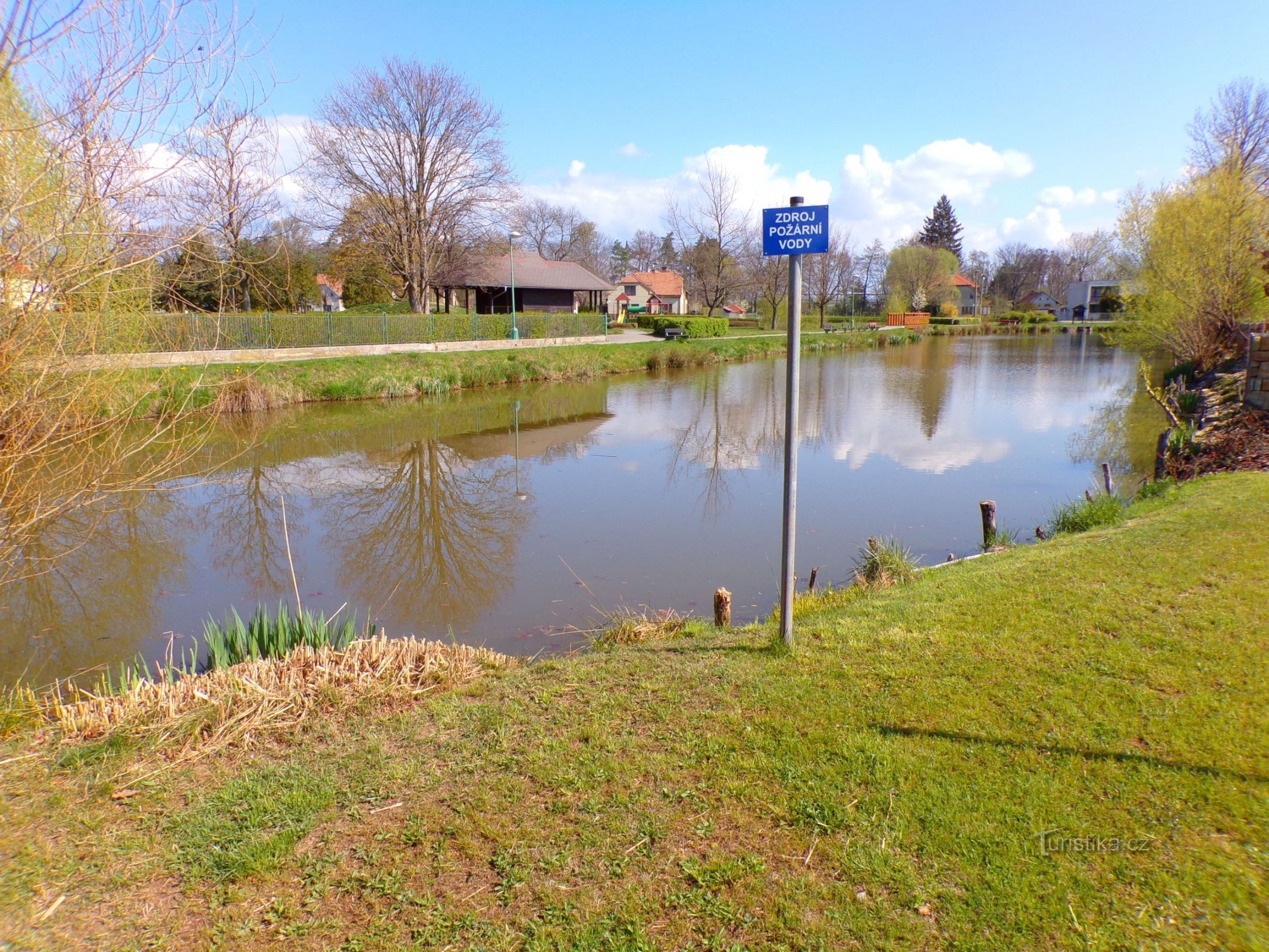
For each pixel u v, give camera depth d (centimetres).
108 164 400
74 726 386
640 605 734
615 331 4947
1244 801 284
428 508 1166
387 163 3269
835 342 4650
